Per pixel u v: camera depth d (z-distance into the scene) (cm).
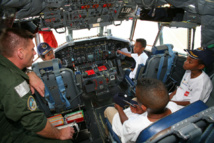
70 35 381
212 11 176
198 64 142
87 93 367
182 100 176
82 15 296
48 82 193
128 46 432
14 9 165
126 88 375
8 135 101
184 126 67
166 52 230
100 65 434
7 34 88
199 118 73
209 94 159
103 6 293
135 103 136
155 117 100
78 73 279
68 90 220
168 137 67
